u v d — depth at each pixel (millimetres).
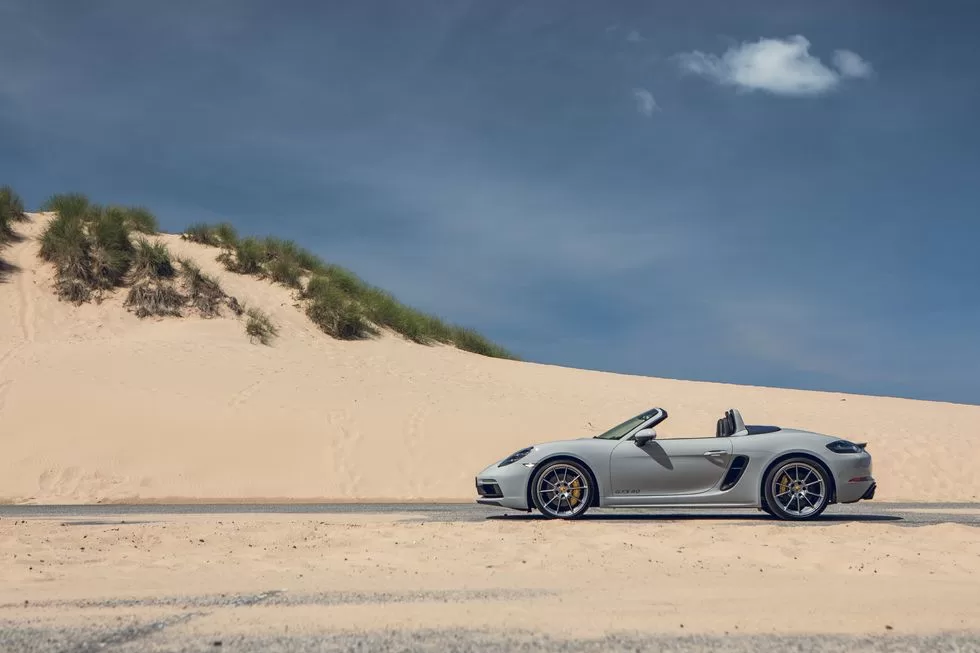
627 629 3555
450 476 15641
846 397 24922
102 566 5629
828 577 5137
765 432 9383
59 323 21750
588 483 9062
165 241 27984
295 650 3189
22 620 3764
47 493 13227
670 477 9086
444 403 19625
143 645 3271
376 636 3424
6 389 16578
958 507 11891
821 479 8984
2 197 26359
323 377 20312
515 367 25656
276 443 15984
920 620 3730
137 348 20141
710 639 3379
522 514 10031
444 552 6219
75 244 24109
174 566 5633
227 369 19625
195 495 13719
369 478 15195
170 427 15938
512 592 4543
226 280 26031
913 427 20266
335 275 28094
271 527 7973
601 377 25625
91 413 15984
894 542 6676
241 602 4219
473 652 3166
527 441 17641
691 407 21719
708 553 6203
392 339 25781
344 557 6012
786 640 3365
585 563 5754
